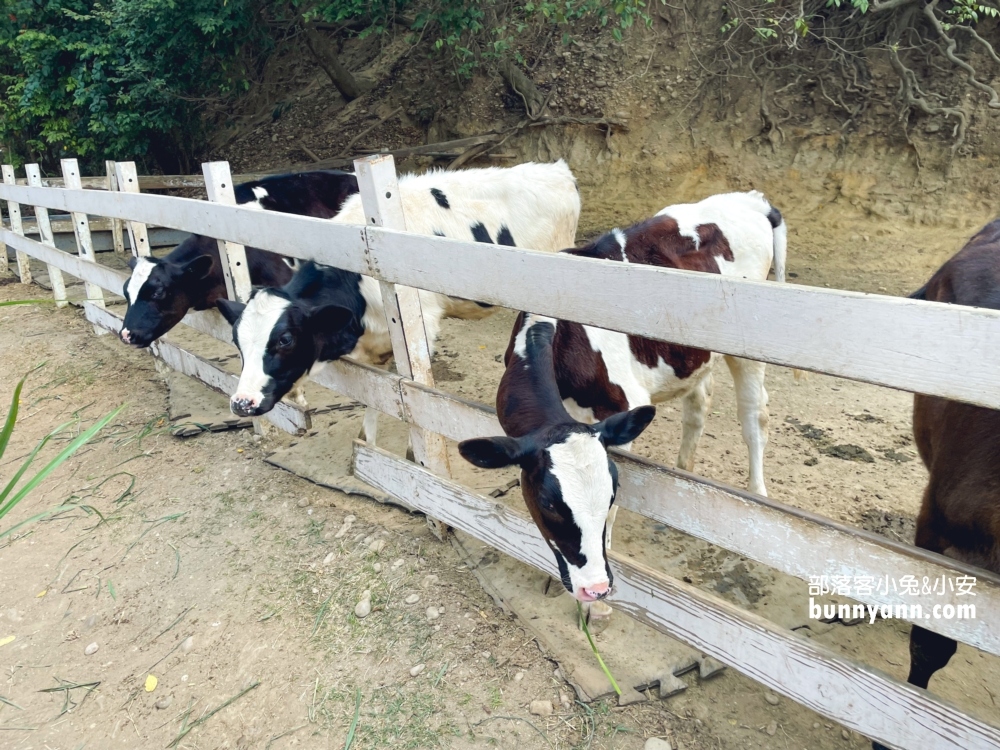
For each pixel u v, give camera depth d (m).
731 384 5.18
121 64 10.48
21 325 7.21
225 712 2.81
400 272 2.88
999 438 1.91
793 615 2.95
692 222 3.46
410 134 10.96
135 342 4.61
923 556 1.79
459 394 5.07
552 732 2.50
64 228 9.45
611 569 2.55
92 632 3.36
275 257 4.89
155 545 3.81
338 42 12.61
